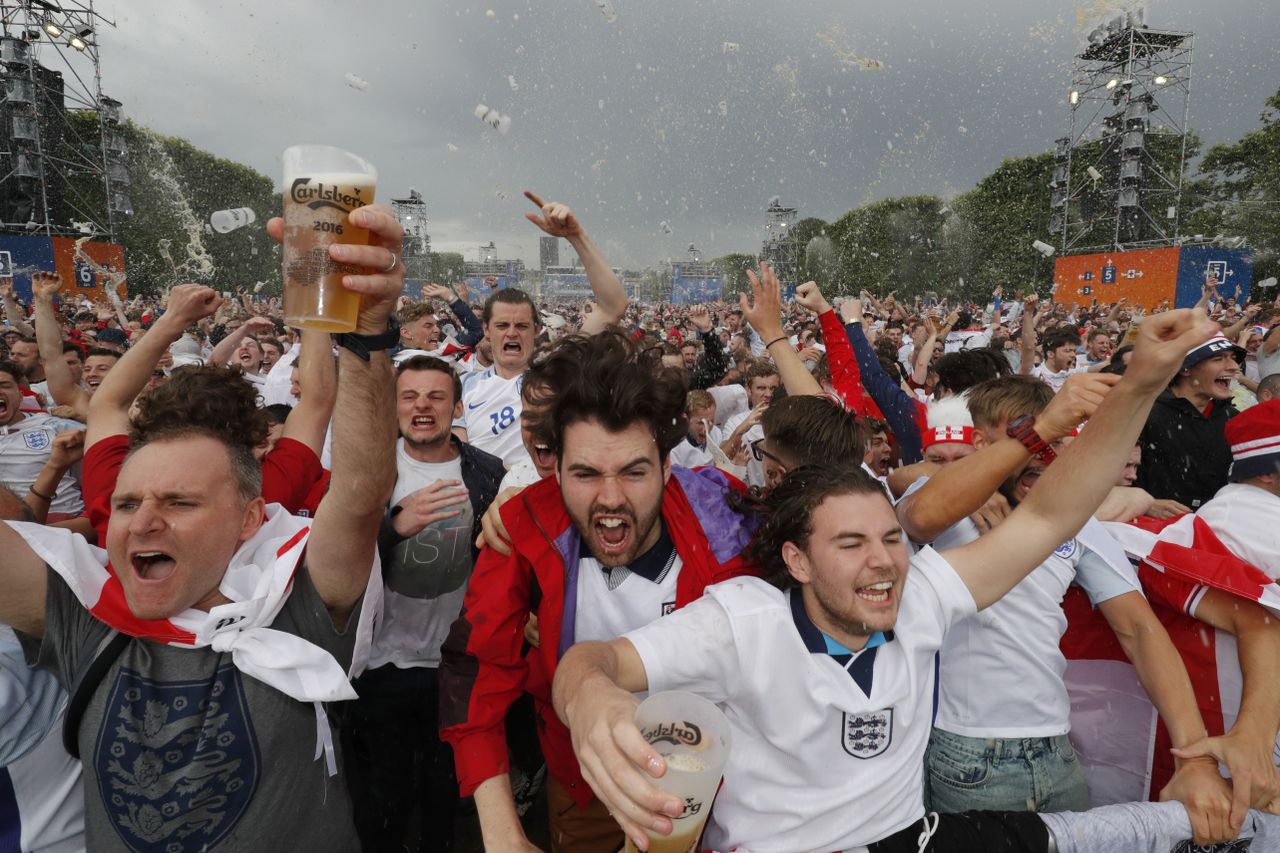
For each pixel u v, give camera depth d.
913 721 1.48
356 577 1.49
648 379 1.43
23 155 29.70
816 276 51.88
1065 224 36.00
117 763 1.34
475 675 1.60
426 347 6.54
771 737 1.44
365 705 2.47
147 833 1.33
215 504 1.39
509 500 1.62
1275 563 1.78
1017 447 1.55
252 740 1.38
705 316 7.11
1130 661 1.96
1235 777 1.60
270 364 7.29
